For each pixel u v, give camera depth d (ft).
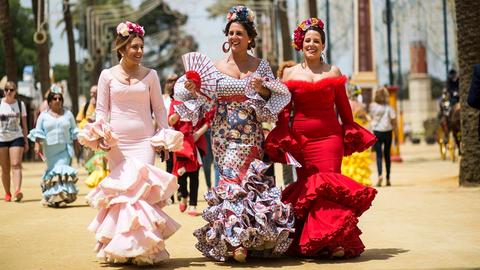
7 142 51.78
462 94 52.65
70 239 33.30
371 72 110.63
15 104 52.03
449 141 95.09
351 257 27.37
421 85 217.36
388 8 122.83
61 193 47.55
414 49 212.84
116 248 25.49
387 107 59.98
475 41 51.34
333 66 29.50
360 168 59.00
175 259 27.89
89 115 55.62
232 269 25.63
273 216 26.71
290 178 47.19
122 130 27.40
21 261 27.76
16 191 51.75
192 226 37.22
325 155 28.02
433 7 143.23
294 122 28.43
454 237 31.58
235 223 26.58
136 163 26.55
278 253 27.04
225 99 28.07
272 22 145.89
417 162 95.86
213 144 28.22
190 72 27.73
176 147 27.30
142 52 27.73
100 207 26.30
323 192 27.12
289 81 28.35
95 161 53.83
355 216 27.27
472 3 51.55
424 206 43.01
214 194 27.27
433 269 24.64
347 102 29.04
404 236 32.22
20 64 237.86
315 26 29.19
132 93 27.50
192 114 27.99
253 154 27.89
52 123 48.19
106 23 163.73
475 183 52.75
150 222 25.76
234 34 28.07
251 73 28.14
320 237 26.63
